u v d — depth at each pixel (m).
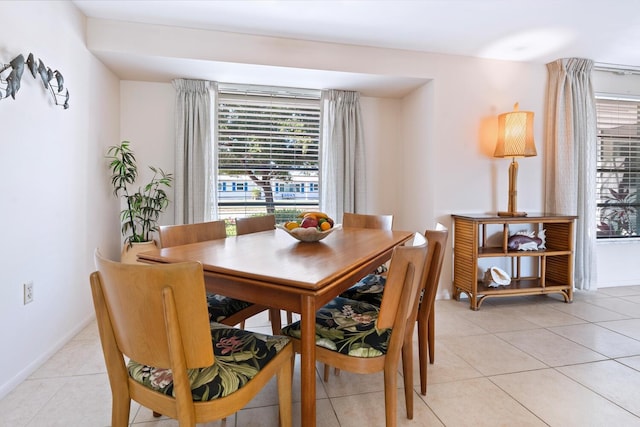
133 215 3.02
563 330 2.47
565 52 3.15
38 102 1.90
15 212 1.72
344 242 1.77
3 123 1.63
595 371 1.90
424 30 2.72
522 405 1.59
